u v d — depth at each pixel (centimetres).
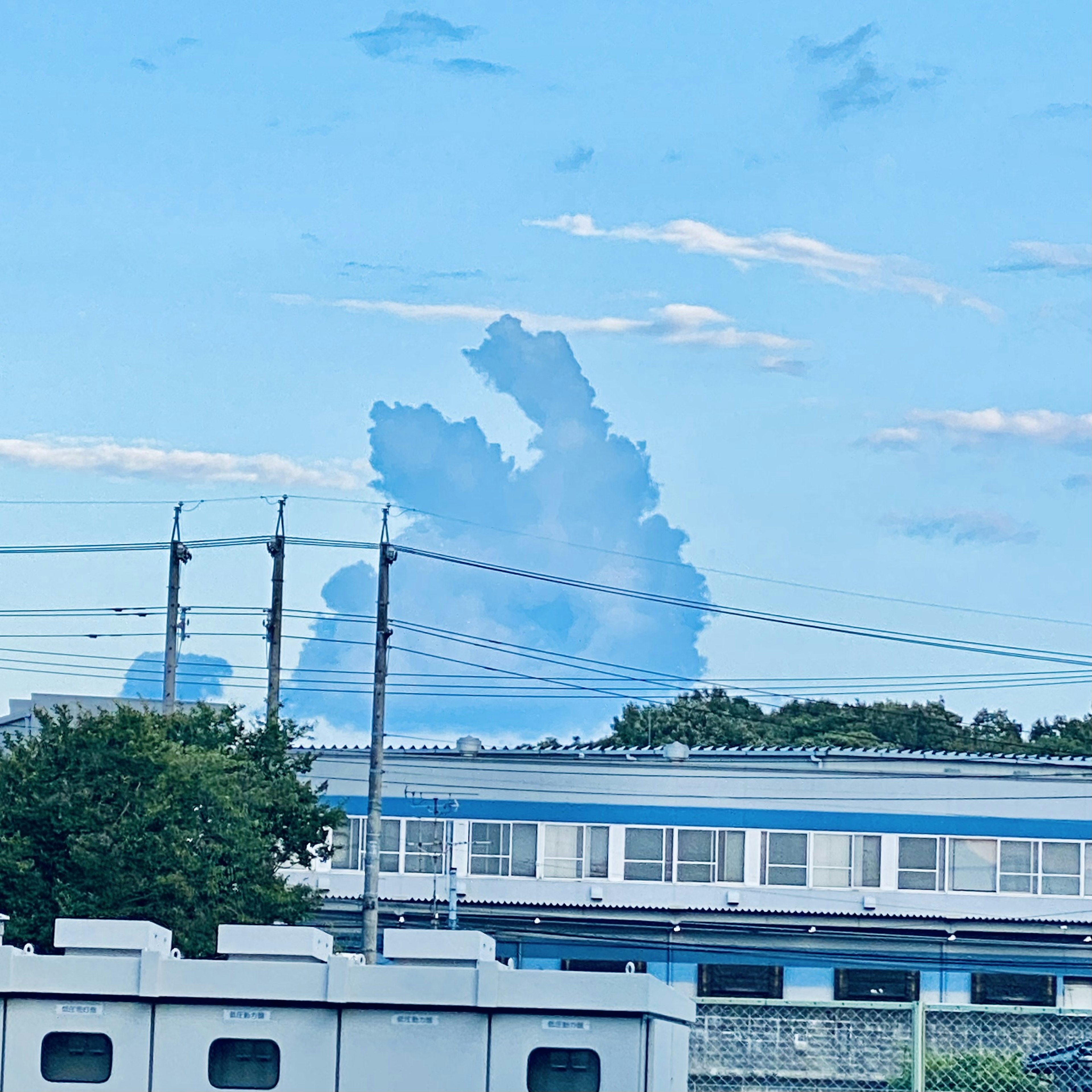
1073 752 11081
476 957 1570
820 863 6094
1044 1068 1995
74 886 3319
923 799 6100
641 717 10762
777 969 5872
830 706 11081
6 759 3619
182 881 3344
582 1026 1486
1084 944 5775
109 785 3466
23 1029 1485
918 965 5816
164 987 1488
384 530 4275
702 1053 1877
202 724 4288
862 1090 1873
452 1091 1481
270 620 5091
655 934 5931
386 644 4156
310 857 4269
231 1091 1481
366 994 1486
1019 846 6062
